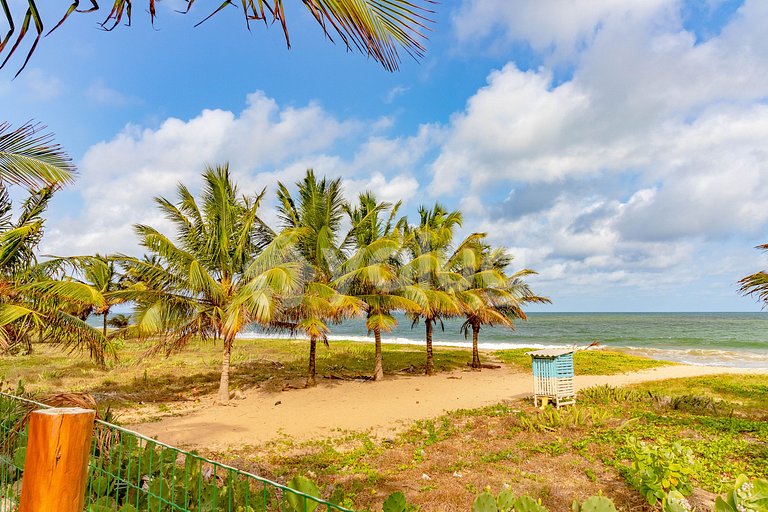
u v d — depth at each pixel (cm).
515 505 333
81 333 1085
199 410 1370
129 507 309
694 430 1065
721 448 908
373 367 2384
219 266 1531
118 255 1266
